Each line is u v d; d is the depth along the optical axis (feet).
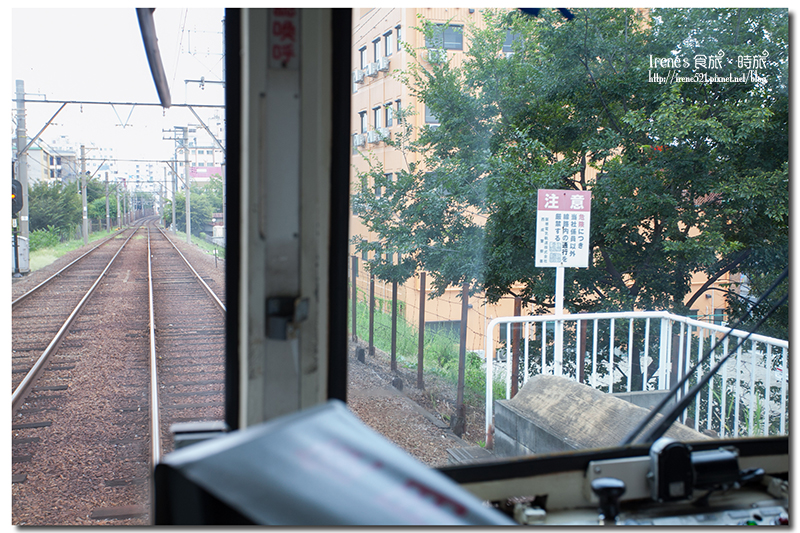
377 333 29.68
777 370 20.18
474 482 4.05
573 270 21.84
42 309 38.68
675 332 20.70
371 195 25.07
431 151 24.67
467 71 23.15
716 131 18.70
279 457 2.43
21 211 55.62
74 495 12.48
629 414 9.33
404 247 23.04
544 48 21.72
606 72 21.24
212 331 31.63
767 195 19.08
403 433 15.70
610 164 20.52
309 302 4.13
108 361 24.91
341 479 2.40
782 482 4.68
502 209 21.50
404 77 24.93
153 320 33.55
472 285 23.11
